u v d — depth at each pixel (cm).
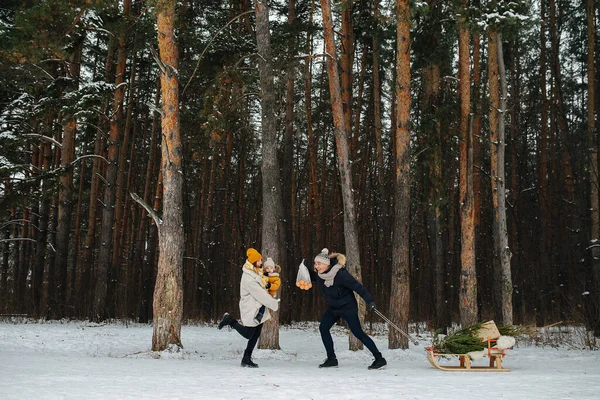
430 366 956
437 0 1523
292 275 2717
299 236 3156
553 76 2670
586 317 1584
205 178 3030
